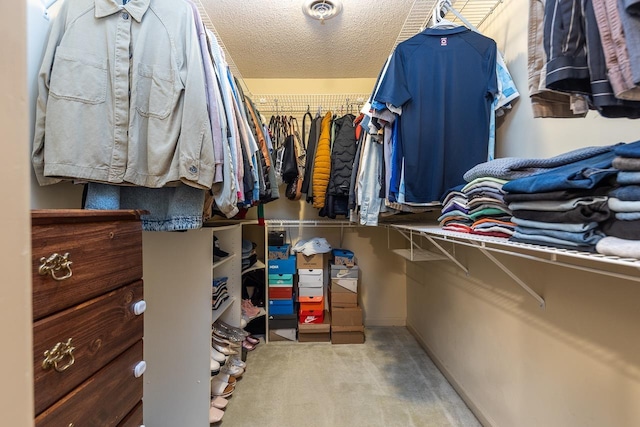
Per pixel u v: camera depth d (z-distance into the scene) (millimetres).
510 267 1224
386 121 1405
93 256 601
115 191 891
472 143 1316
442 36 1370
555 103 727
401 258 2727
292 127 2430
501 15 1375
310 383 1756
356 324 2326
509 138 1312
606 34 498
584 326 883
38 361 467
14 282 254
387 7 1700
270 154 2006
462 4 1433
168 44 889
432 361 2033
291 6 1702
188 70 886
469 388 1552
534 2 706
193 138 863
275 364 1982
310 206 2707
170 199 957
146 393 1274
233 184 1066
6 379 246
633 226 519
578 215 590
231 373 1729
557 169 726
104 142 820
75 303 551
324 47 2131
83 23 826
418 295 2393
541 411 1054
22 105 261
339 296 2357
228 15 1773
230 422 1422
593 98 542
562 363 962
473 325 1522
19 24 259
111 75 833
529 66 717
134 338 750
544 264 1041
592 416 853
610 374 802
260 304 2430
